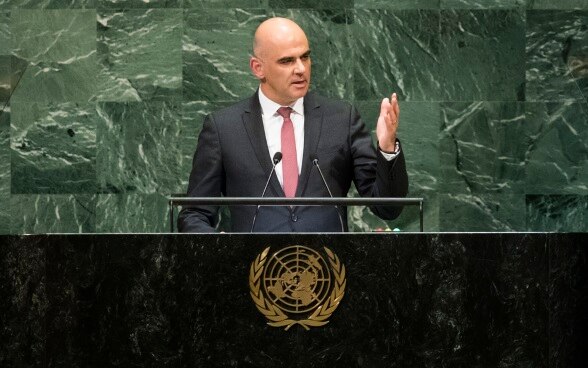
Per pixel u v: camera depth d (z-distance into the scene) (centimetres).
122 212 2614
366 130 1842
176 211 2572
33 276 1281
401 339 1266
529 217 2634
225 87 2627
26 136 2619
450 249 1272
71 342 1273
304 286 1270
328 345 1266
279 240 1275
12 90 2616
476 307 1270
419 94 2634
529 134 2638
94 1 2628
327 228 1703
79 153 2620
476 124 2639
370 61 2631
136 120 2620
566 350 1273
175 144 2622
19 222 2614
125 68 2627
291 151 1797
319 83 2627
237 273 1271
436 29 2641
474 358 1266
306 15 2630
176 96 2623
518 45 2645
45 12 2625
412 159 2633
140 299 1272
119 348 1268
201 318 1267
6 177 2612
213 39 2628
